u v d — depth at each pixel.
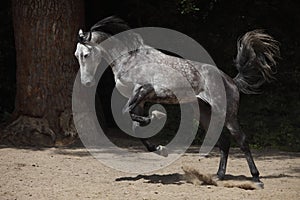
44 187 9.44
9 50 18.92
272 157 13.71
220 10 19.73
